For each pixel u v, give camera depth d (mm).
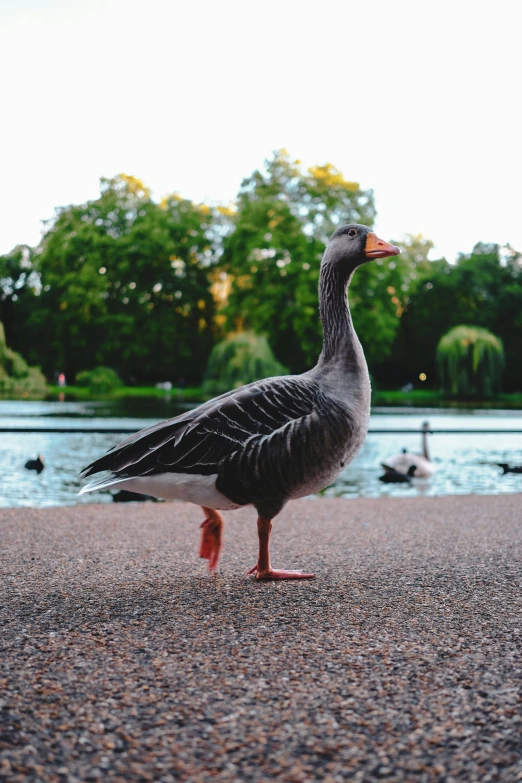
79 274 16641
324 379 1342
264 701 764
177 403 10961
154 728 705
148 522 2074
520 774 622
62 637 975
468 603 1160
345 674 839
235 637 976
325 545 1712
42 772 625
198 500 1279
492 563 1489
